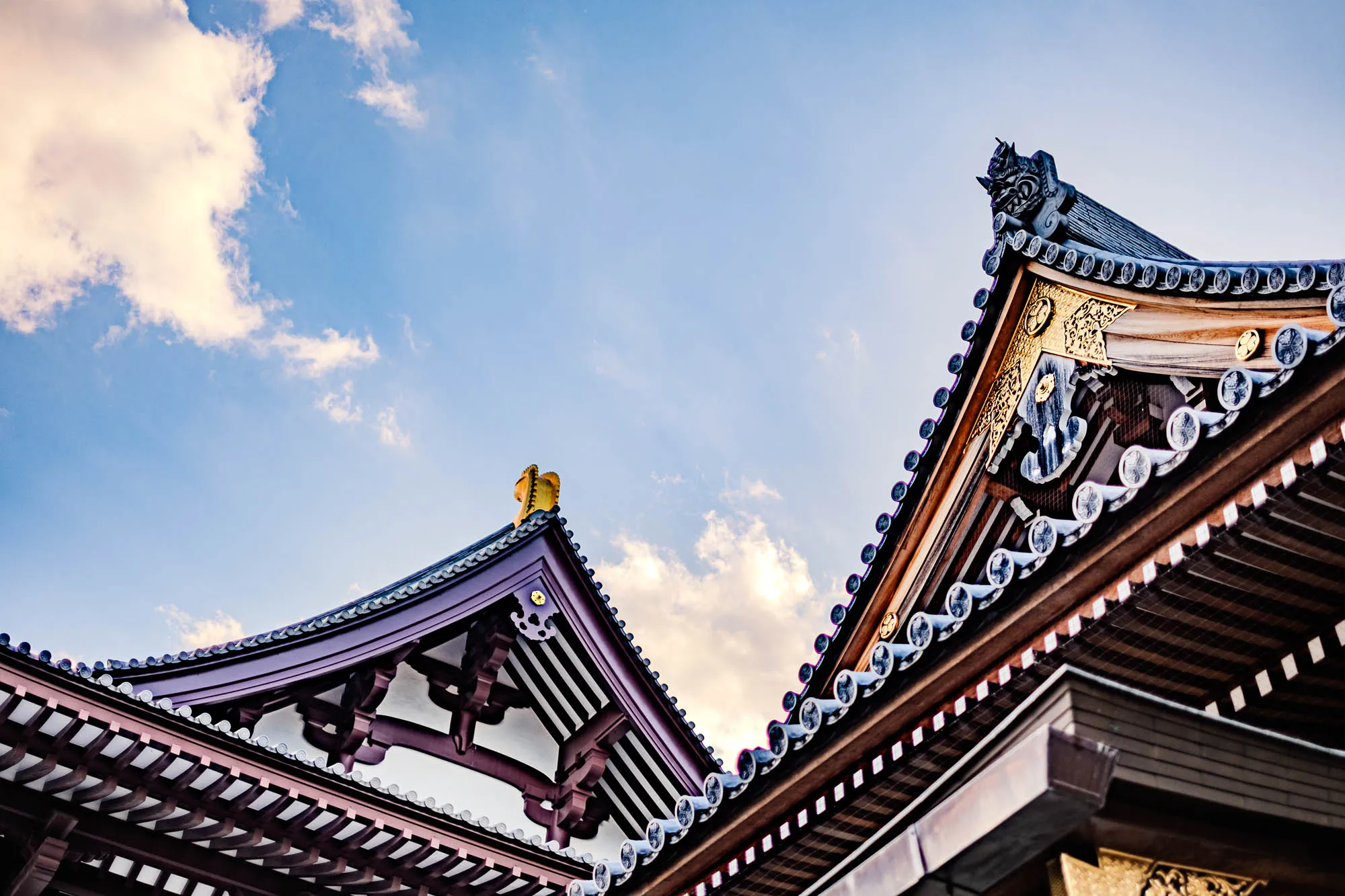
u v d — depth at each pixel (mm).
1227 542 7016
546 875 13672
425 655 17422
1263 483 6762
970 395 14781
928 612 15203
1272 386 6469
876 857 5539
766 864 8945
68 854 12273
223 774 11984
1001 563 7898
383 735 16312
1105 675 8156
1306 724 8102
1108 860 5109
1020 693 7992
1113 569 7551
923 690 8109
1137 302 12406
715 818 8867
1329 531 6879
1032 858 5070
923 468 15336
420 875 13391
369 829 12703
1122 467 7336
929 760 8281
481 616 17859
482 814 16734
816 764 8398
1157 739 5082
